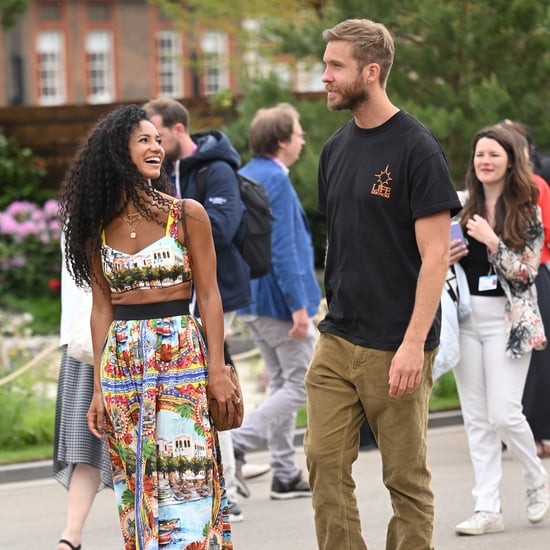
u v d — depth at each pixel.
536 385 16.09
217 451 9.77
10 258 37.12
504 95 27.97
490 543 13.16
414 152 9.77
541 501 13.82
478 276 13.31
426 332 9.73
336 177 10.19
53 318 34.91
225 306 13.71
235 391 9.70
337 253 10.20
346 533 10.11
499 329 13.28
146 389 9.44
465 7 29.38
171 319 9.53
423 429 10.12
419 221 9.76
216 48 40.69
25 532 14.51
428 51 29.12
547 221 16.00
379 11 28.84
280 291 15.43
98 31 64.81
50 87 64.62
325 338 10.31
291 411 15.56
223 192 13.70
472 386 13.52
